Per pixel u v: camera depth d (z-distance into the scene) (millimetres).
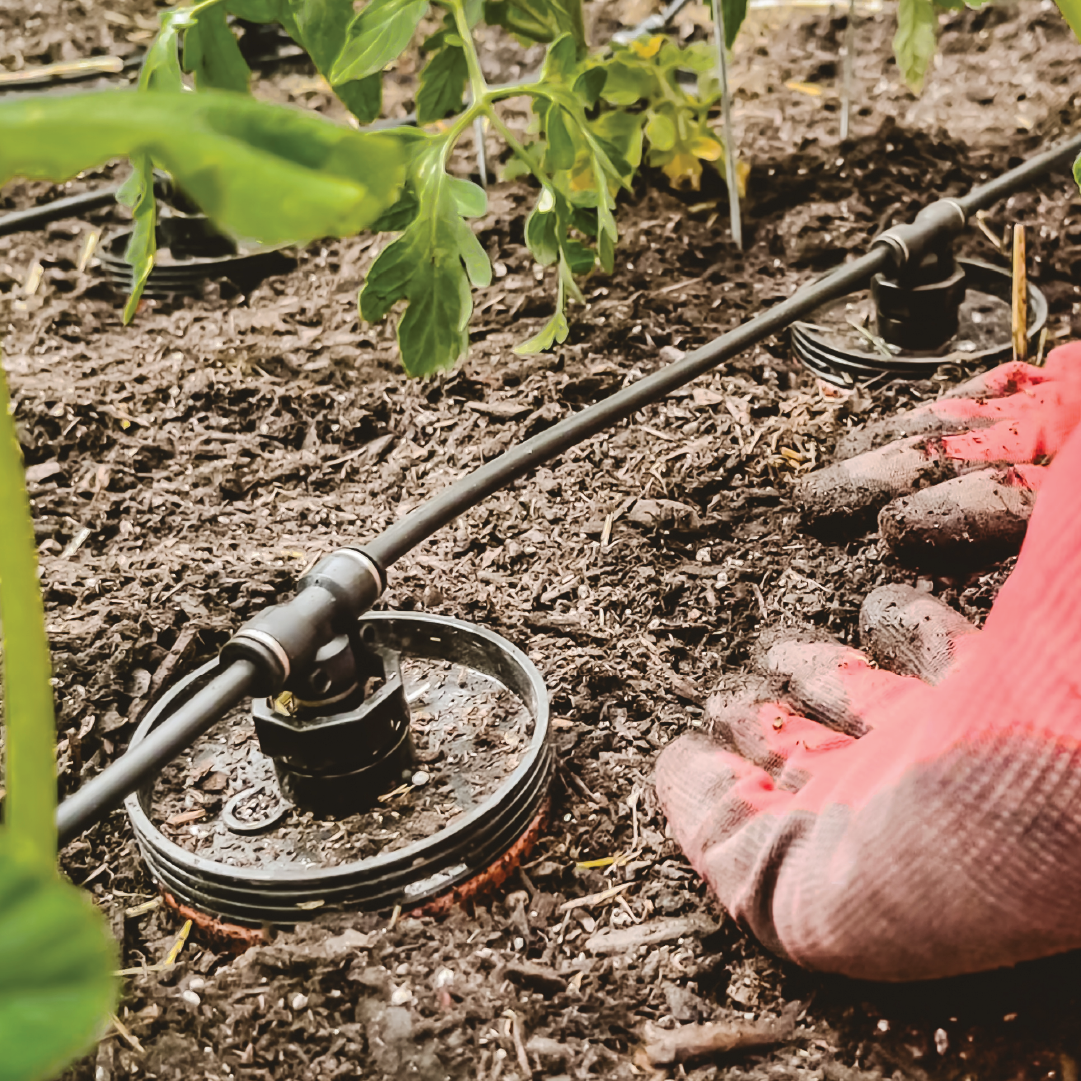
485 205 1441
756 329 1571
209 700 1033
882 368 1898
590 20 3586
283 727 1156
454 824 1129
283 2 1613
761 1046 1023
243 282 2381
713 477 1741
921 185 2436
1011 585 936
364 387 2033
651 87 2314
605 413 1401
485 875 1162
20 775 534
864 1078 992
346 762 1176
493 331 2145
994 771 879
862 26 3398
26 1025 366
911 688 1210
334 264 2426
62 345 2215
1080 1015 1017
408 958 1076
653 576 1583
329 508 1771
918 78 2256
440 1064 993
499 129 1537
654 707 1402
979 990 1042
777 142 2686
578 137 1810
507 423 1921
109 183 2854
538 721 1239
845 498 1594
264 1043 1020
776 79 3102
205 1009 1046
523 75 3268
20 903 385
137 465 1882
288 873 1095
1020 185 1963
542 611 1543
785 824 1035
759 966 1099
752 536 1654
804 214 2357
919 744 935
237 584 1576
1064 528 901
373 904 1111
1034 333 1916
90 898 1218
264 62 3436
